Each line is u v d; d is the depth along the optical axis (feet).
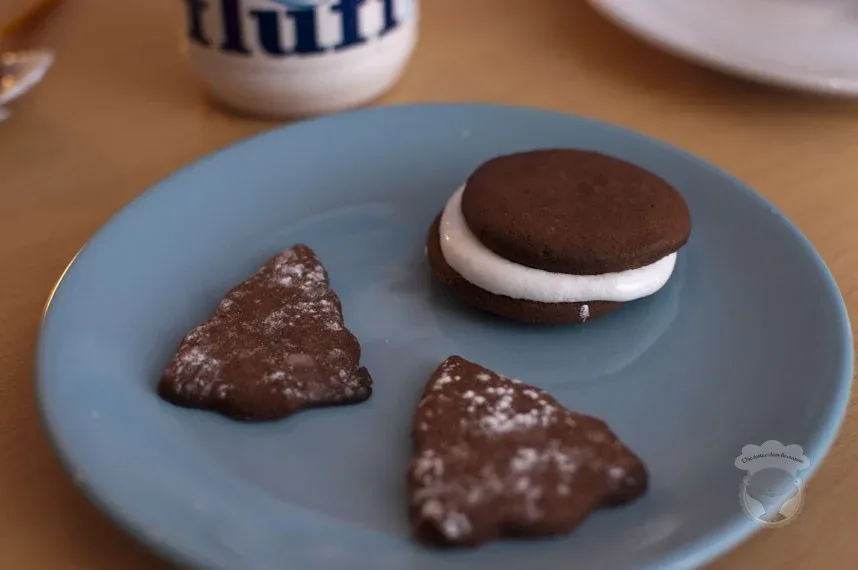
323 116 1.33
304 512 0.95
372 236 1.22
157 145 1.38
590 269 1.10
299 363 1.04
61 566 0.94
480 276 1.12
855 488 0.99
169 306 1.11
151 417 1.00
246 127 1.42
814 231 1.25
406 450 1.01
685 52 1.43
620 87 1.50
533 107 1.43
